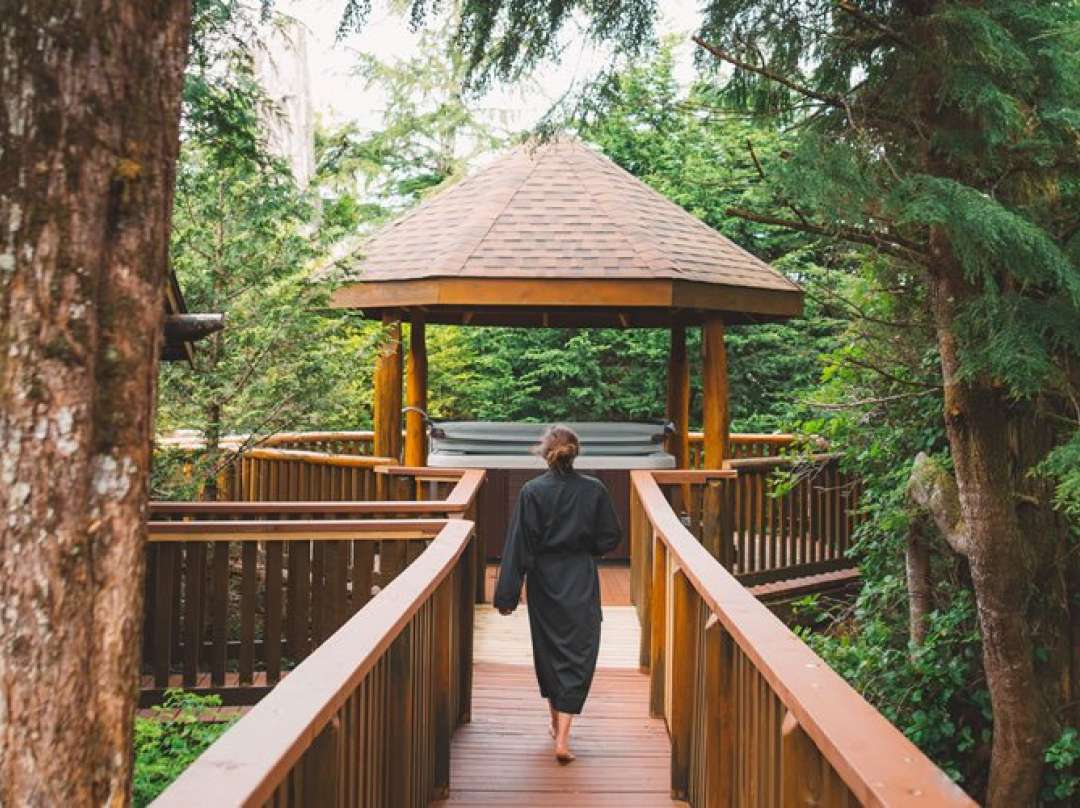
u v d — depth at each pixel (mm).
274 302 9062
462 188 10680
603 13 5344
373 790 2777
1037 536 5609
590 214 9727
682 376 11367
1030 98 4699
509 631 7438
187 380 8852
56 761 1277
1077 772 5422
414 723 3504
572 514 4945
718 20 5156
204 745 5016
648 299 8875
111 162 1362
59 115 1311
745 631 2676
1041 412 5281
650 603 6488
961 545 5395
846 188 4469
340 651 2391
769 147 16484
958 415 4992
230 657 6645
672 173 18641
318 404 9375
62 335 1307
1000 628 5070
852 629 8281
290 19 6680
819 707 1992
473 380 18578
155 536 5645
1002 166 4824
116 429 1368
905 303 6910
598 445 10062
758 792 2766
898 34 4633
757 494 9039
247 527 5711
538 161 10594
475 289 8852
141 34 1397
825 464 8977
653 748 4941
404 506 6164
